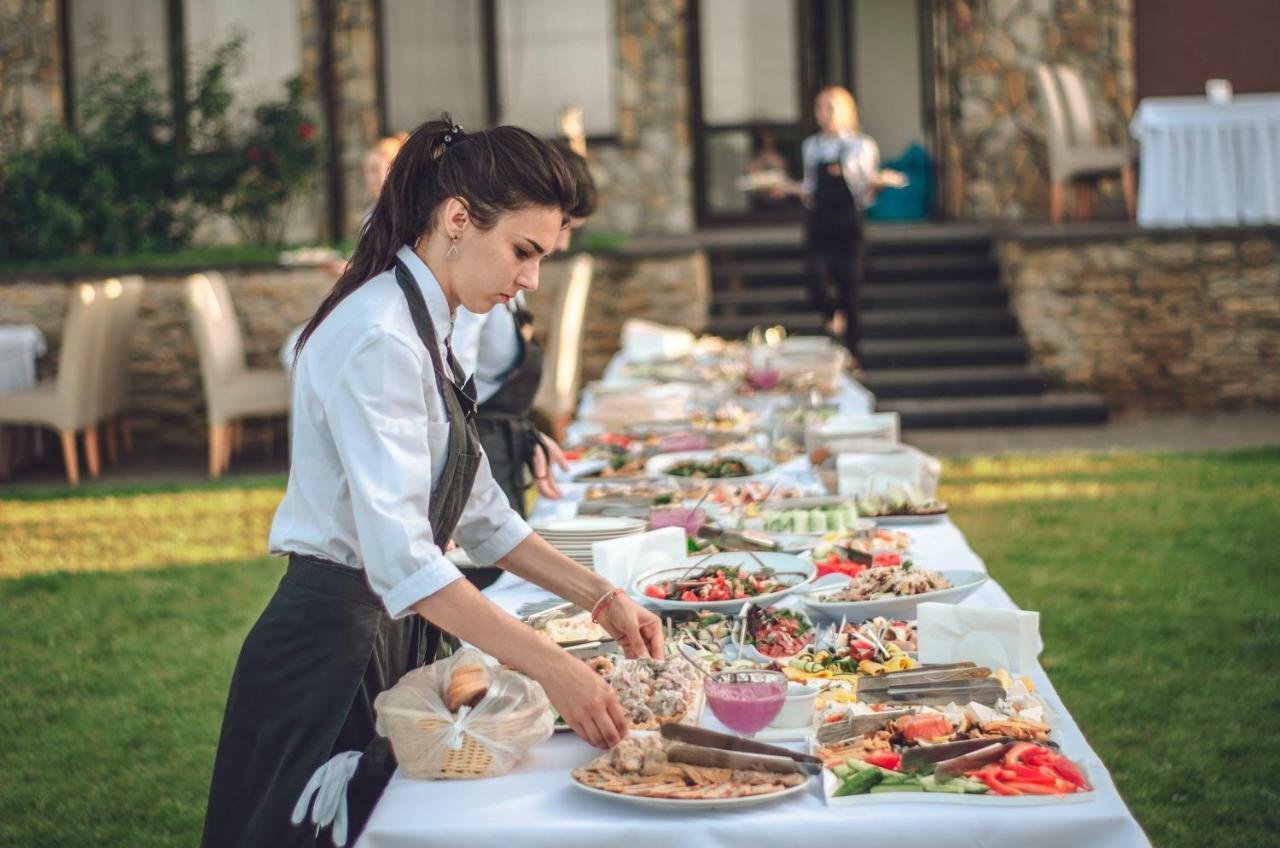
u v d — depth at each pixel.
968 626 2.22
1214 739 4.05
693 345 7.25
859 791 1.75
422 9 12.83
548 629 2.36
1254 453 8.15
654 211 12.67
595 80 12.83
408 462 1.84
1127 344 10.09
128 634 5.41
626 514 3.32
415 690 1.92
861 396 5.45
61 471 9.41
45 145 10.91
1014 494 7.38
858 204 9.66
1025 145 12.16
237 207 11.20
